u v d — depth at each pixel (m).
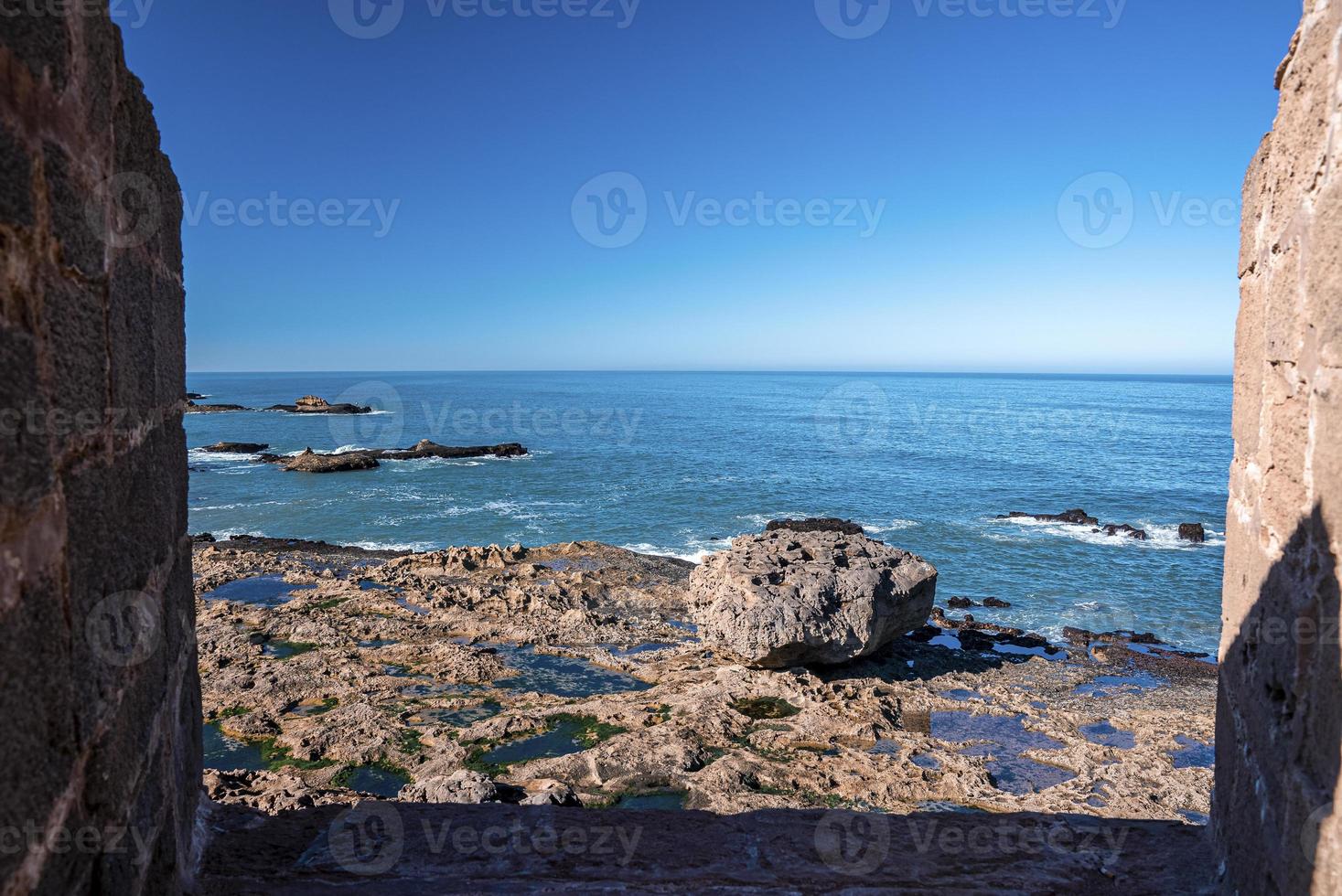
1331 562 2.29
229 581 17.94
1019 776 9.91
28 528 1.64
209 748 10.13
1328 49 2.40
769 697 11.84
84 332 1.96
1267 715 2.73
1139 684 13.50
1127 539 25.89
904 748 10.38
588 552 21.34
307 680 12.10
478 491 35.19
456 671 12.74
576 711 11.16
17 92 1.60
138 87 2.51
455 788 7.57
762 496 33.62
